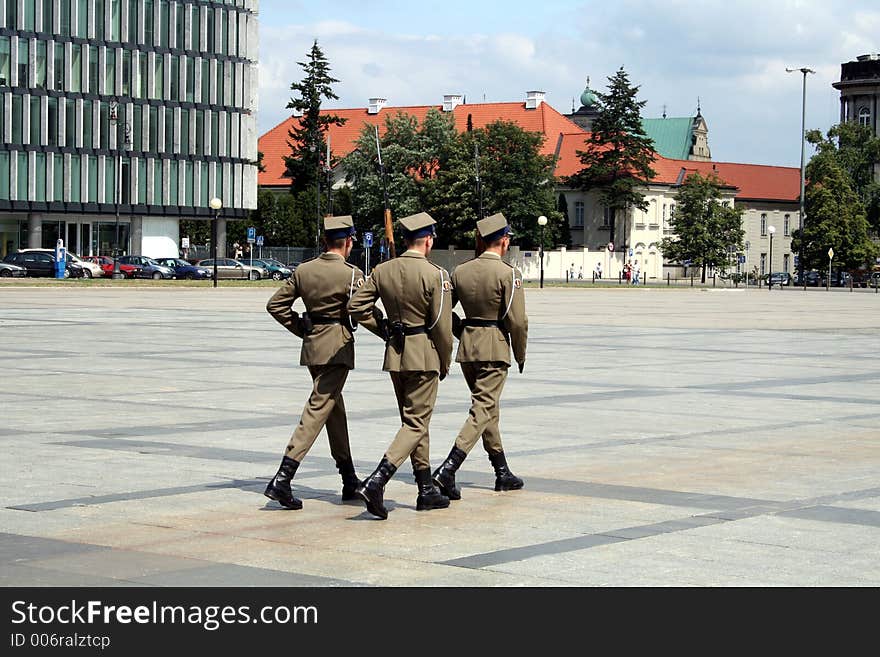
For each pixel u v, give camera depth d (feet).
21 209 301.84
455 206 358.84
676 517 31.12
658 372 72.28
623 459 40.24
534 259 370.53
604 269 398.21
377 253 375.04
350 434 44.93
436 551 27.35
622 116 403.54
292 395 57.11
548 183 371.35
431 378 31.73
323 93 400.06
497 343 33.47
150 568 25.62
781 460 40.37
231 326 109.19
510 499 33.42
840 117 480.23
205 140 338.34
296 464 31.78
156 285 219.41
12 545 27.53
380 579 24.98
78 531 28.96
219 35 339.16
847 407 55.88
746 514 31.53
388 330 31.76
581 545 27.96
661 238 425.69
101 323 111.86
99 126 314.35
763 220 486.38
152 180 326.65
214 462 38.73
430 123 381.81
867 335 113.70
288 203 394.11
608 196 408.87
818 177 402.72
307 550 27.35
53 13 304.91
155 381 62.95
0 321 112.98
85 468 37.45
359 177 383.24
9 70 298.56
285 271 310.45
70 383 61.72
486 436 34.27
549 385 63.72
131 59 320.29
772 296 263.90
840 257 393.70
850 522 30.63
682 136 585.22
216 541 28.12
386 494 34.22
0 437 43.62
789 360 83.25
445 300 31.55
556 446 42.96
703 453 41.65
